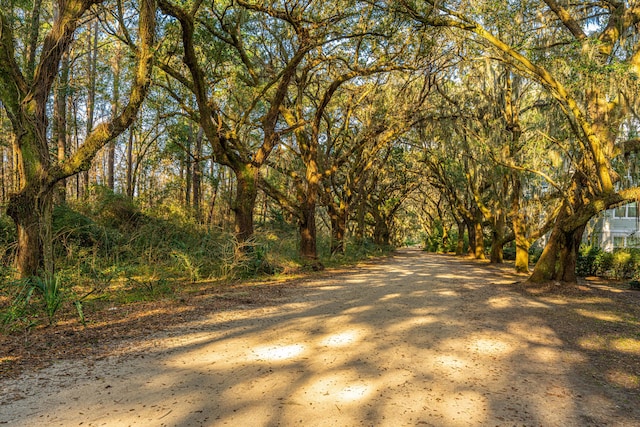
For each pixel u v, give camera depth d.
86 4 9.16
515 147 18.33
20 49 16.30
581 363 5.48
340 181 29.69
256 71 18.70
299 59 14.65
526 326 7.66
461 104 21.62
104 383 4.33
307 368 4.92
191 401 3.91
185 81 13.78
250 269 14.55
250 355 5.43
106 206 17.55
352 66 19.36
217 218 28.48
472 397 4.17
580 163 13.31
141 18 9.34
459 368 5.07
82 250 11.59
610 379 4.87
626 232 30.03
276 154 23.17
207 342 6.04
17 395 3.96
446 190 35.59
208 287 11.58
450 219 54.47
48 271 7.88
